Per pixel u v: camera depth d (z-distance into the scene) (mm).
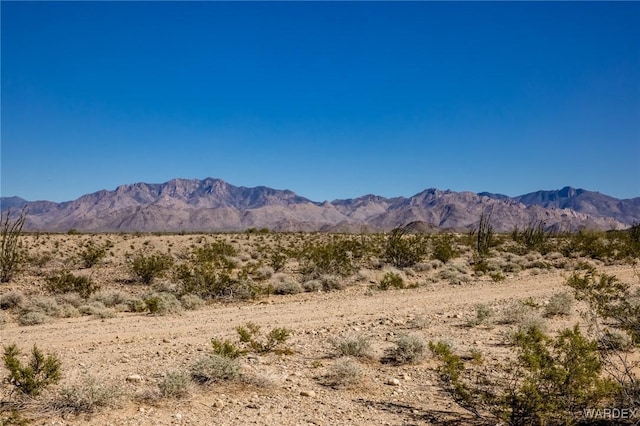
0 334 14344
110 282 28969
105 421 7637
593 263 35938
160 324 15688
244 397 8812
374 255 40938
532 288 23875
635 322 9719
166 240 59906
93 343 12961
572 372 7145
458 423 7840
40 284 27766
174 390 8562
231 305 20766
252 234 85938
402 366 10922
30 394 8320
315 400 8773
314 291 25016
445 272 30438
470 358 11359
